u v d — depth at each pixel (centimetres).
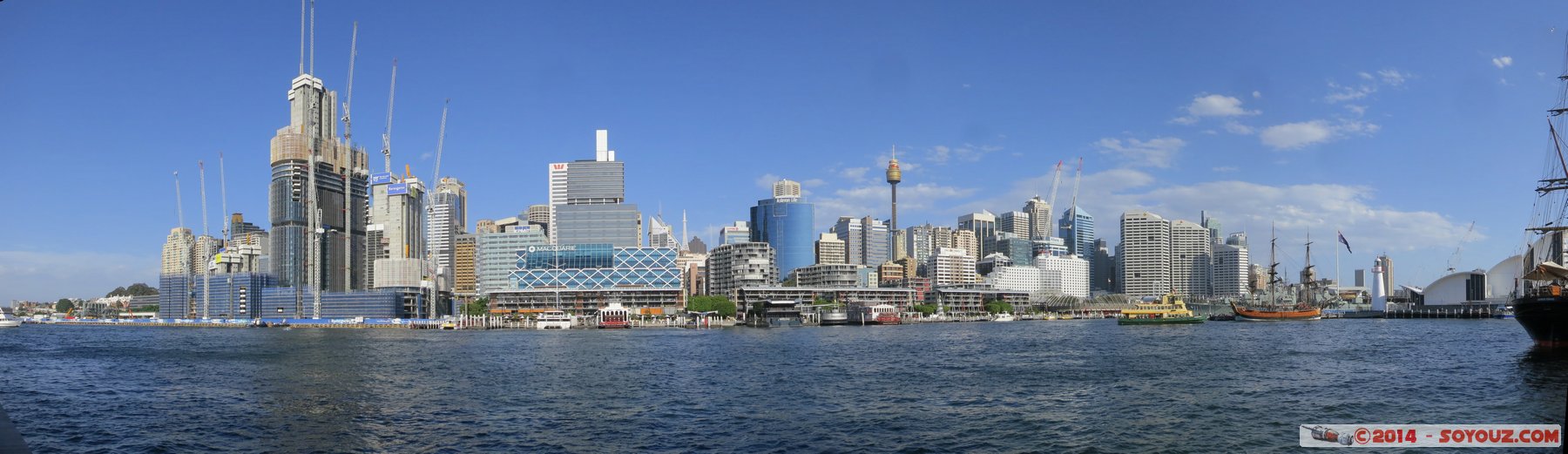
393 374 13712
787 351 18925
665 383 11975
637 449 7369
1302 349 17675
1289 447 7250
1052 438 7656
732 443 7581
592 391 11100
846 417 8844
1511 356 14975
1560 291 14825
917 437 7738
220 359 17700
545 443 7650
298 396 10875
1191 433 7844
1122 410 9106
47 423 8962
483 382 12338
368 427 8488
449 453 7262
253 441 7900
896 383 11869
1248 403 9594
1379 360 14688
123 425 8762
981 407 9462
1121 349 18225
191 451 7538
